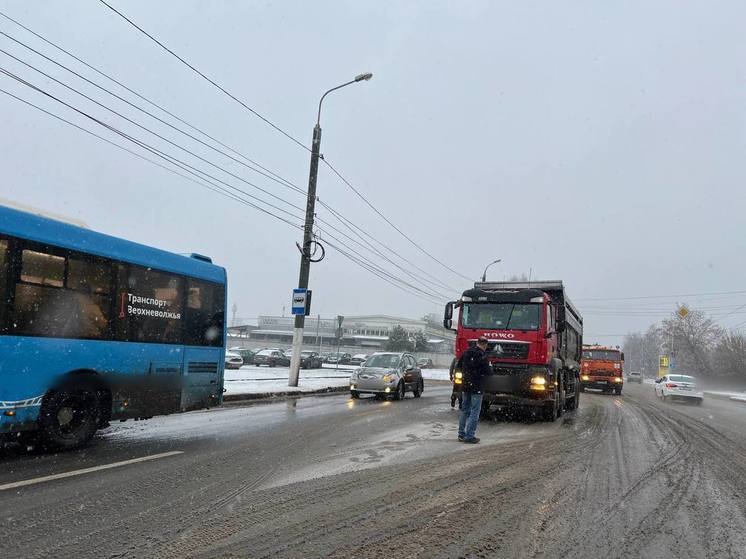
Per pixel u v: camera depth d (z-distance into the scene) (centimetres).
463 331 1323
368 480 621
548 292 1445
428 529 466
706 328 6575
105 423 799
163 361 862
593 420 1398
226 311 1014
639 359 14075
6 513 468
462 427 934
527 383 1232
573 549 438
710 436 1184
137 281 825
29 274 679
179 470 642
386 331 10069
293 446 825
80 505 495
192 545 410
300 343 1977
